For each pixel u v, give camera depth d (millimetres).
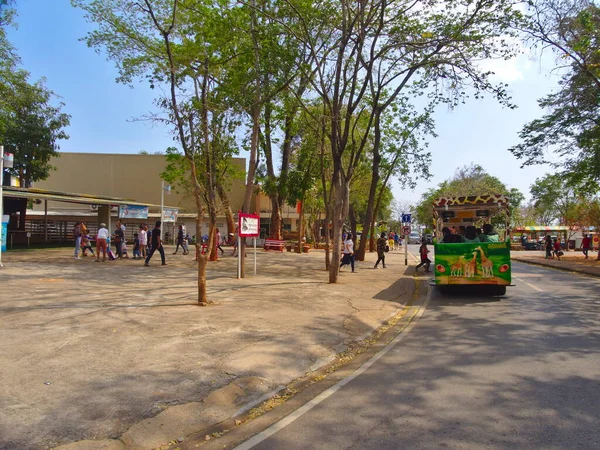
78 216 36531
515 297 13617
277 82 15781
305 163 26766
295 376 6527
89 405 4949
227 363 6504
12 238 28844
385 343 8570
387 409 5133
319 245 41438
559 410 4965
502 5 14156
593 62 19281
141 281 14555
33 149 32750
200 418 4910
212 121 13555
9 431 4320
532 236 62969
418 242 70750
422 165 30156
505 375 6211
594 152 22625
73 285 13172
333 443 4320
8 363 6172
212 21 14312
